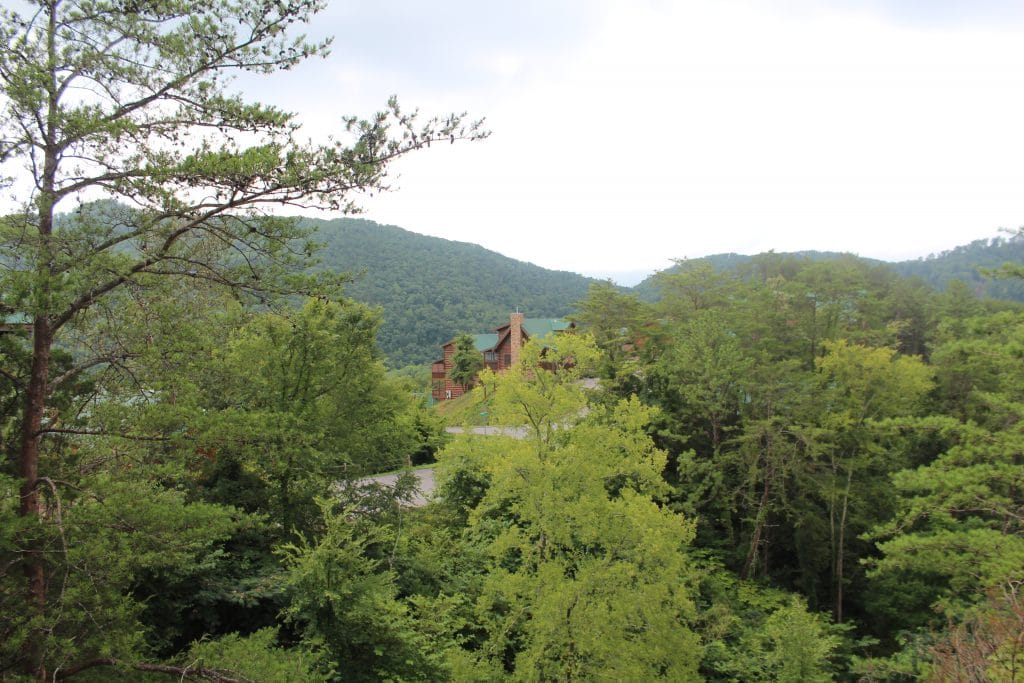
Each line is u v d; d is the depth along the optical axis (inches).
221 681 266.8
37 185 245.1
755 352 1018.1
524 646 555.8
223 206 267.3
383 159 270.8
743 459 872.3
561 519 529.0
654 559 508.1
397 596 548.4
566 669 498.9
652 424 895.1
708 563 840.9
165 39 259.3
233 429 294.2
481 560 661.3
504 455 566.3
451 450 642.2
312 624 397.4
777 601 789.9
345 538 426.0
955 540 536.1
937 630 688.4
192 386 292.7
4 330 269.4
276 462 335.0
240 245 294.0
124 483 272.1
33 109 229.1
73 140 241.9
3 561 241.1
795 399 844.0
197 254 304.5
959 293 1950.1
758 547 936.9
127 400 318.7
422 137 274.4
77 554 237.3
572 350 589.0
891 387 868.0
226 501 512.7
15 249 243.6
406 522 647.1
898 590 812.6
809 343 1165.1
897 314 1994.3
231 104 269.9
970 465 589.6
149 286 274.2
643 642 505.0
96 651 259.3
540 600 506.0
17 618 221.8
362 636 410.0
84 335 303.0
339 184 265.1
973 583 578.9
